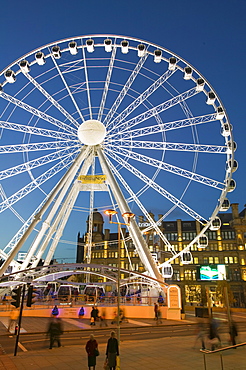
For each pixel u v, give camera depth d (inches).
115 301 1814.7
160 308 1562.5
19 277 1701.5
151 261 1588.3
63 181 1654.8
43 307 1617.9
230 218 4303.6
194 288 3887.8
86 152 1781.5
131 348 810.8
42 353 749.3
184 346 837.2
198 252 4099.4
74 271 1787.6
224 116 1749.5
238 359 679.7
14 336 1016.9
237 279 3892.7
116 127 1800.0
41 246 1732.3
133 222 1625.2
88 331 1136.8
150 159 1747.0
